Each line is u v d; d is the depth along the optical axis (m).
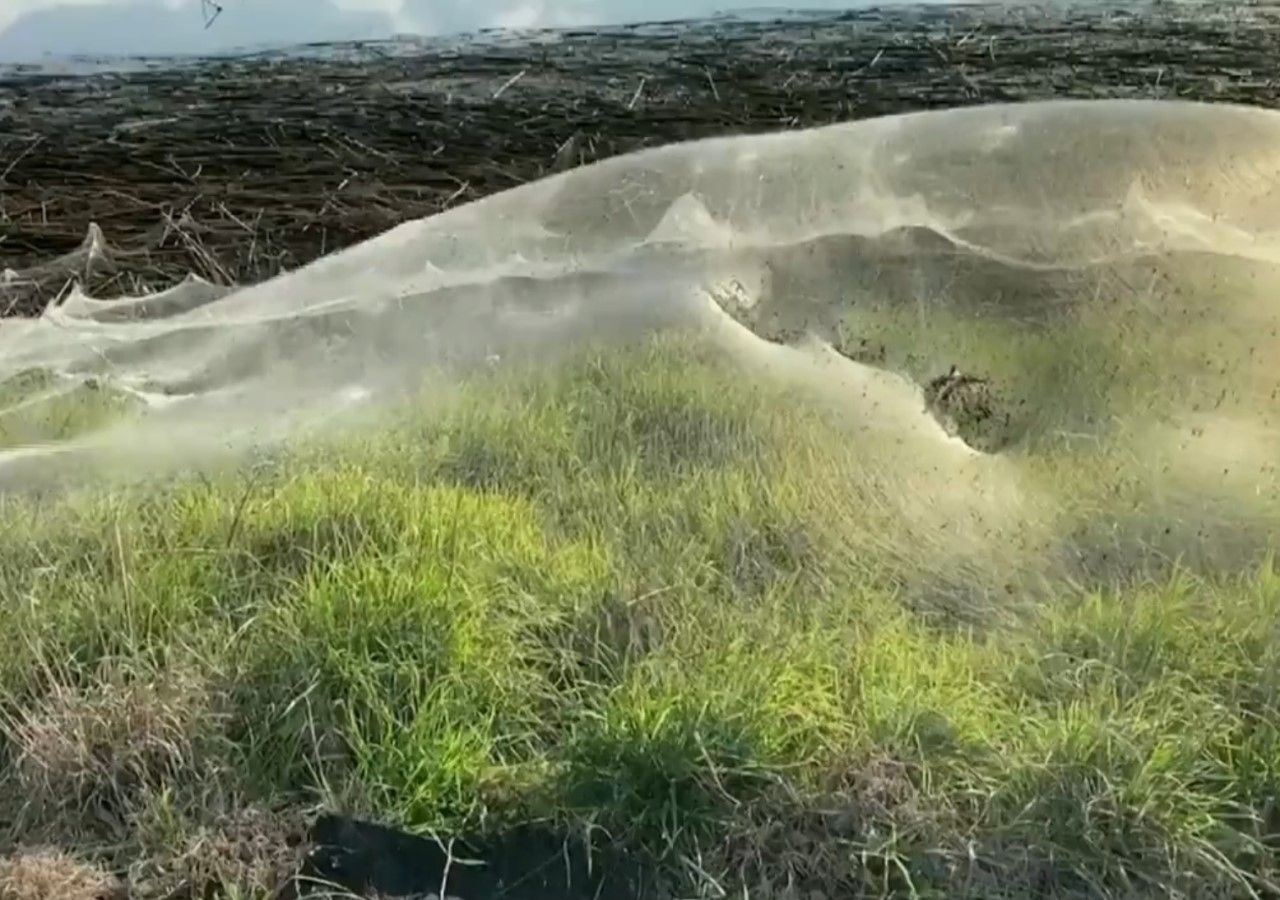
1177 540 4.76
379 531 4.67
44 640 4.12
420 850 3.59
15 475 5.38
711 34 12.61
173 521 4.80
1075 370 6.01
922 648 4.16
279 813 3.67
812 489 4.97
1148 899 3.39
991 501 4.99
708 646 4.11
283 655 4.01
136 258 8.08
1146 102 7.93
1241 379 5.82
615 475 5.20
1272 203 7.21
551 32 12.84
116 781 3.74
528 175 8.60
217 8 12.23
